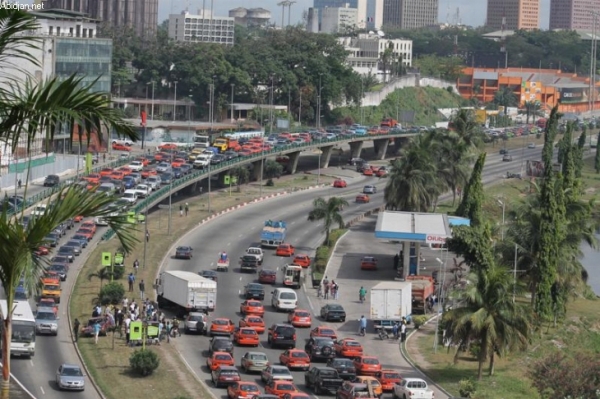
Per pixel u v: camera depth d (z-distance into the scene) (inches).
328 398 6914.4
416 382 6894.7
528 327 7775.6
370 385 6776.6
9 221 2140.7
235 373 6963.6
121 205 2282.2
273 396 6264.8
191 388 6830.7
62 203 2124.8
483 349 7736.2
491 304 7775.6
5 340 2162.9
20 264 2108.8
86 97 2079.2
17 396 3747.5
